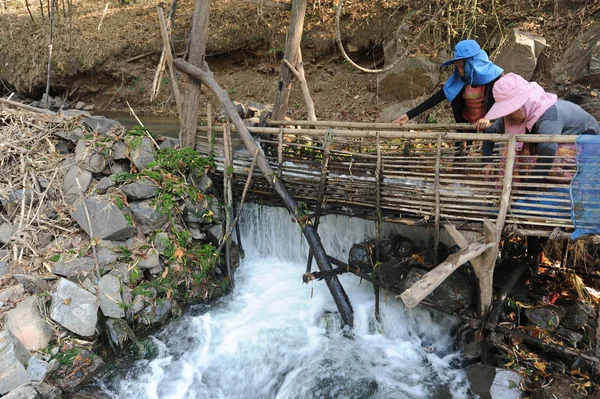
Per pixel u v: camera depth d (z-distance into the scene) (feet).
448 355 12.34
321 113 25.23
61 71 34.14
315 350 12.75
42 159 15.30
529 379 10.43
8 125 16.26
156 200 13.93
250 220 16.65
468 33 22.62
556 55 20.31
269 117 18.80
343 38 26.81
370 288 14.65
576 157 10.24
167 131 24.29
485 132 13.07
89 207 13.53
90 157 14.69
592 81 17.72
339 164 13.60
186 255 14.15
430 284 9.21
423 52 22.91
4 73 36.35
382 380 11.66
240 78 30.76
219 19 31.42
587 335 10.96
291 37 17.53
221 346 13.00
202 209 14.85
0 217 13.92
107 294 12.32
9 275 12.50
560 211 10.72
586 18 20.26
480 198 11.50
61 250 13.08
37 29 35.96
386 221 12.98
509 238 13.79
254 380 12.37
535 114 10.96
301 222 13.80
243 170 15.51
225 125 15.02
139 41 33.14
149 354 12.60
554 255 13.97
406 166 12.43
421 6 24.32
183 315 13.93
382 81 23.84
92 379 11.65
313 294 14.82
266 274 16.05
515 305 11.67
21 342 10.94
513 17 22.18
